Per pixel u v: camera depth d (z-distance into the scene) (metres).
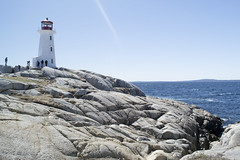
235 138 16.31
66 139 13.88
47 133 13.95
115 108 27.05
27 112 16.56
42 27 49.16
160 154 15.30
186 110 36.50
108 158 13.48
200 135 28.97
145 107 30.48
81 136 14.93
